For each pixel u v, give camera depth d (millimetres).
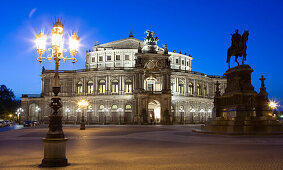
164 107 94625
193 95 107812
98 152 22516
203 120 110250
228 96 44406
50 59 18625
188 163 16984
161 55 97625
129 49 110500
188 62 121812
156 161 17828
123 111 99250
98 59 113125
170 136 38906
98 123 99875
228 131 40031
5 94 149000
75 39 18766
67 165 16500
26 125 88875
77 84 106312
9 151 23516
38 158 19562
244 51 44750
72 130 57688
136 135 41875
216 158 18828
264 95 43531
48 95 108062
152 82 103625
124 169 15195
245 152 21641
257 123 40156
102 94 101188
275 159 18219
